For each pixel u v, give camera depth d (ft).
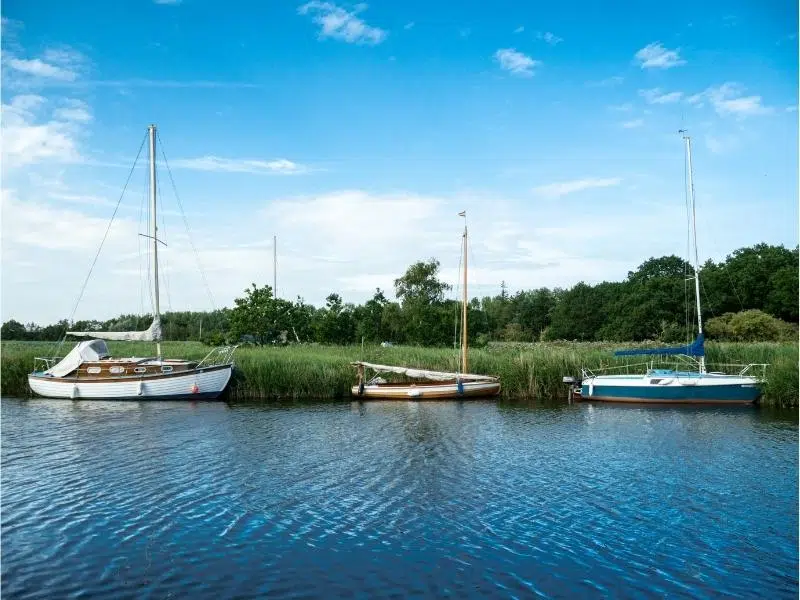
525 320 465.47
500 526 52.11
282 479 66.03
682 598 40.06
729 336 249.14
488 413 112.47
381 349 174.40
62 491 61.72
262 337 220.23
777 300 289.33
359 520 53.57
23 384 140.97
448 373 135.23
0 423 100.22
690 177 135.03
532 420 104.22
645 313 315.37
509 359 143.64
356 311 262.88
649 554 46.57
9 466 71.56
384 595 40.29
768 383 120.37
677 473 68.39
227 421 102.63
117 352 169.89
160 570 43.86
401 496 60.08
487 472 68.80
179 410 115.44
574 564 44.83
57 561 45.37
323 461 73.97
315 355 155.33
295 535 50.14
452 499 59.16
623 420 104.01
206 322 290.76
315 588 41.22
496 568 44.14
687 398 122.62
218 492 61.46
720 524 52.65
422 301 269.64
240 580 42.37
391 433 91.86
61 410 115.03
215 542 48.75
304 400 130.62
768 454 77.61
